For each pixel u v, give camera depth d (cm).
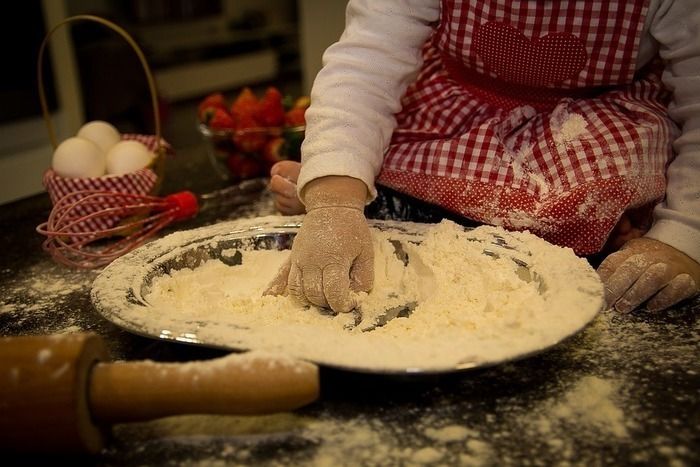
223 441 58
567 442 56
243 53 428
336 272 77
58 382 52
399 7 94
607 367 68
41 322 84
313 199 85
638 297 79
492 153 97
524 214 92
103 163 116
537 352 59
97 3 383
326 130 89
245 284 89
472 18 93
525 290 74
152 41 404
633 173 90
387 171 104
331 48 97
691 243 82
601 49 91
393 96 96
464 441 57
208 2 425
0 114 250
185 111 387
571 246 92
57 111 267
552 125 97
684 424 58
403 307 81
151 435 59
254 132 138
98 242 112
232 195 134
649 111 94
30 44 253
